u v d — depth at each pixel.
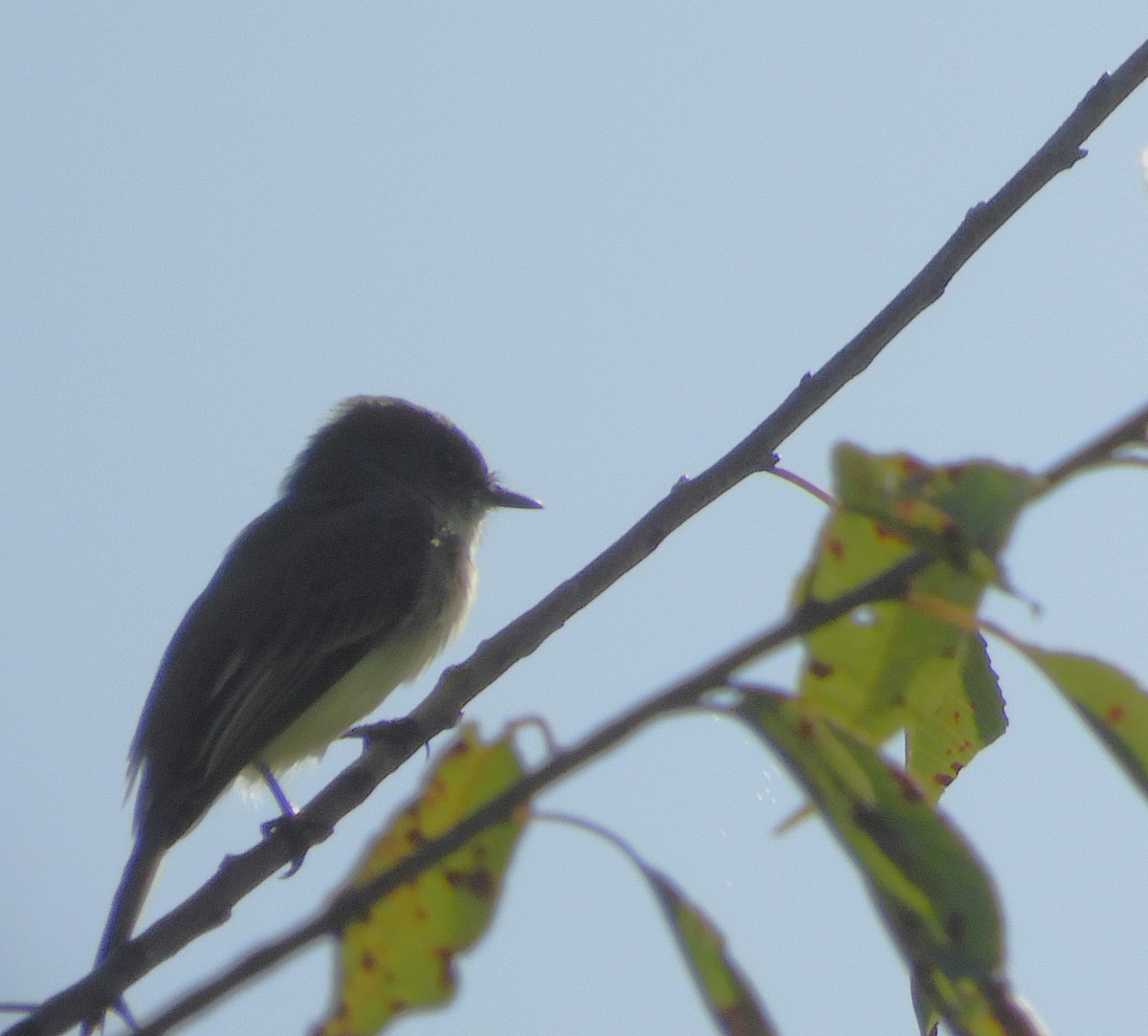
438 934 4.80
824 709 4.51
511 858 4.80
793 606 4.39
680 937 4.10
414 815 4.85
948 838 3.84
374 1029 4.79
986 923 3.79
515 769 4.86
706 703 3.93
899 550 4.30
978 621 3.94
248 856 5.09
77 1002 4.37
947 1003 3.78
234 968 3.93
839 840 3.93
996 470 3.89
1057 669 3.92
